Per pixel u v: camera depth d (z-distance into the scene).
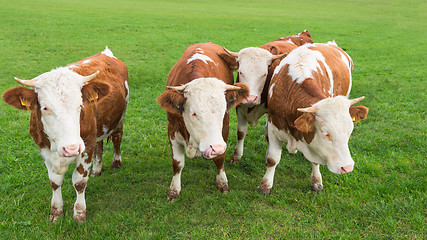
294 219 4.83
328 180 5.83
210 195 5.45
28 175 5.84
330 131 4.02
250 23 28.34
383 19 33.12
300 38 8.46
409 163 6.20
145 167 6.29
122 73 5.97
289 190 5.54
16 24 22.30
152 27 24.28
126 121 8.27
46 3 34.72
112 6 36.22
